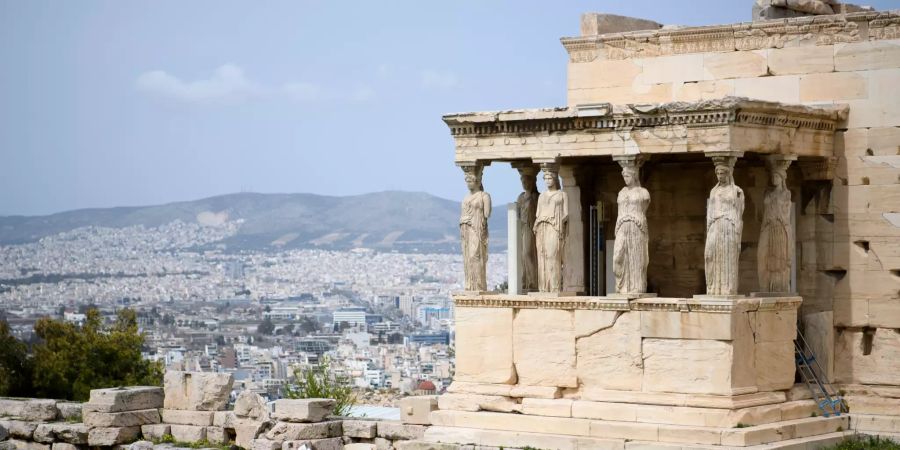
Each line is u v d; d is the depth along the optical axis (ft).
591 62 110.22
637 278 97.50
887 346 101.14
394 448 105.29
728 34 105.40
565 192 101.81
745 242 105.70
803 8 108.47
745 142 95.71
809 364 102.06
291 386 167.73
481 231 104.12
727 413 92.68
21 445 114.32
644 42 108.37
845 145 102.32
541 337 100.42
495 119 102.63
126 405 111.65
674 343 95.35
